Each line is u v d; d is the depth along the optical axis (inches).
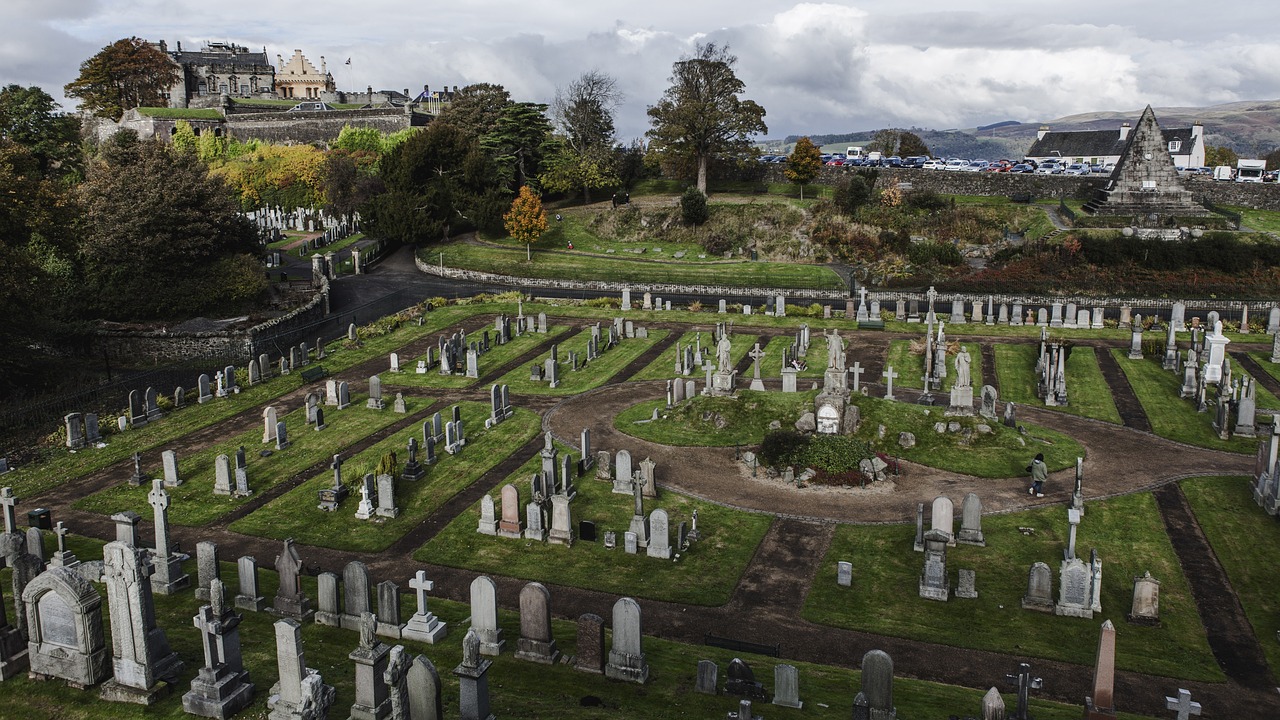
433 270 3823.8
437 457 1761.8
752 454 1720.0
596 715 852.6
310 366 2400.3
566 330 2866.6
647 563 1338.6
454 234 4365.2
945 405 2068.2
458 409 1887.3
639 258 4040.4
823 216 4195.4
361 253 3914.9
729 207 4357.8
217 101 6250.0
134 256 2807.6
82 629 848.3
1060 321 2790.4
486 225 4141.2
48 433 1891.0
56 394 2209.6
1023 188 4387.3
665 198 4717.0
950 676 1038.4
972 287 3321.9
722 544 1398.9
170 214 2829.7
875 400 1845.5
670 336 2785.4
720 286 3555.6
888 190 4269.2
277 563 1117.7
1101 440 1854.1
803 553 1366.9
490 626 1027.3
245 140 5871.1
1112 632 868.0
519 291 3462.1
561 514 1393.9
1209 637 1121.4
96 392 2222.0
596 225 4370.1
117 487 1615.4
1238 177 4744.1
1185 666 1053.8
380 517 1496.1
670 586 1267.2
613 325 2731.3
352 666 960.3
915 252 3754.9
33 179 2506.2
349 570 1069.1
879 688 864.3
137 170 2861.7
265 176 5098.4
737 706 902.4
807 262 3964.1
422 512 1519.4
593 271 3710.6
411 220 3919.8
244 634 1042.7
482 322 2955.2
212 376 2433.6
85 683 858.8
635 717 858.1
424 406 2096.5
